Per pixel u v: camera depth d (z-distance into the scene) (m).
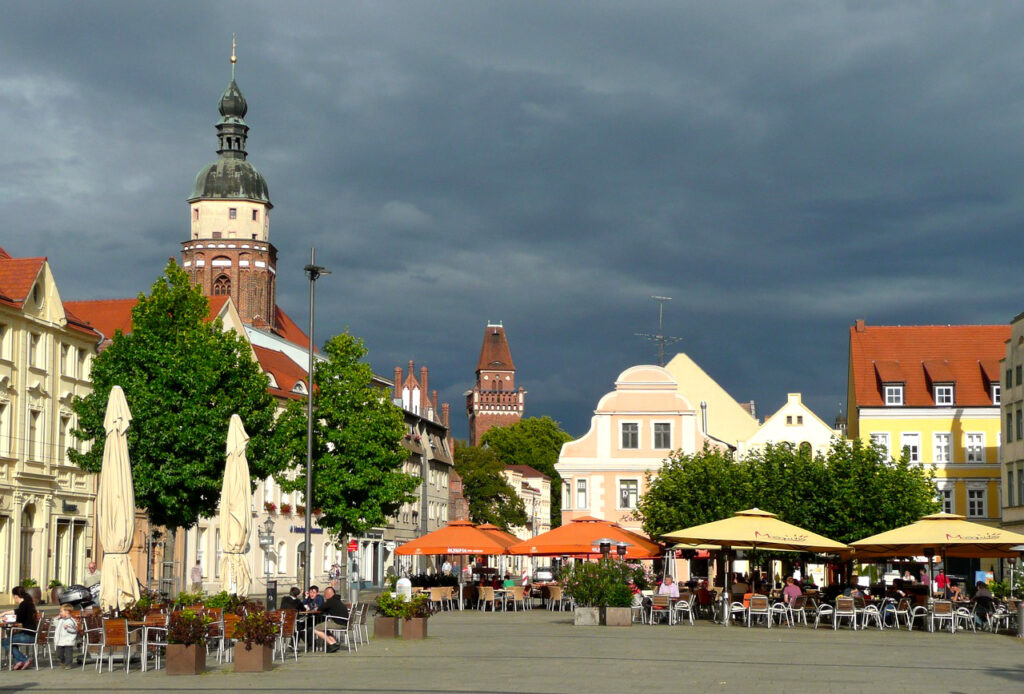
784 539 41.44
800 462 58.62
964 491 82.50
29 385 55.25
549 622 44.25
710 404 102.50
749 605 42.44
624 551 48.72
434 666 26.05
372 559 96.56
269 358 86.62
